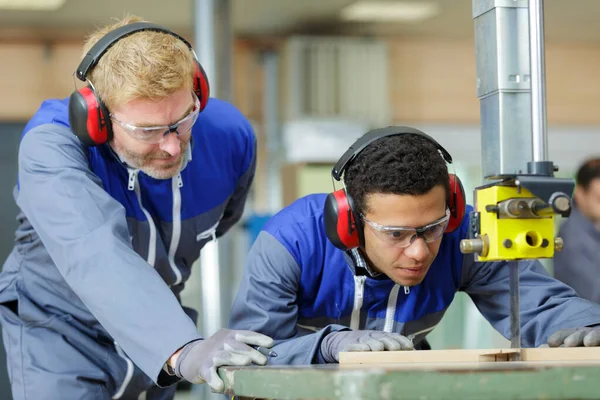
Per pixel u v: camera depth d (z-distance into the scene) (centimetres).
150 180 229
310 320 229
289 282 216
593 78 844
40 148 209
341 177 206
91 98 202
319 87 770
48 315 234
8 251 711
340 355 165
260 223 673
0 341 597
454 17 749
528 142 187
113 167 225
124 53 199
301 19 745
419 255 196
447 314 711
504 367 127
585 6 724
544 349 174
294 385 129
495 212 168
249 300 214
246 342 167
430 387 120
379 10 725
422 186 192
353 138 771
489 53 188
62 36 739
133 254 187
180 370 169
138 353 175
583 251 505
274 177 768
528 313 220
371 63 780
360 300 223
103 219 193
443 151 207
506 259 169
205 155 244
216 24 460
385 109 782
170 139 204
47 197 198
